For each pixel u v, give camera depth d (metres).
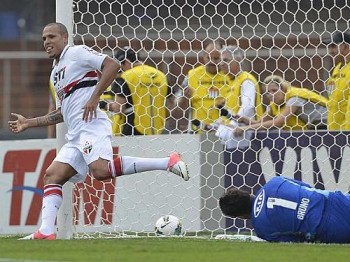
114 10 40.47
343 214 24.52
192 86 33.62
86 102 26.55
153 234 32.31
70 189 28.31
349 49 32.22
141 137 32.69
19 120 27.84
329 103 32.62
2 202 35.41
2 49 71.44
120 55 33.56
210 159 32.59
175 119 34.03
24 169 35.25
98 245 23.42
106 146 26.56
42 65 67.88
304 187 25.12
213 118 33.31
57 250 21.86
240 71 33.38
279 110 33.06
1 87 67.94
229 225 32.47
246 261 19.56
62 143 28.19
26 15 70.56
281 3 44.25
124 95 33.34
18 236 30.11
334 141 32.25
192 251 21.84
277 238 25.08
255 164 32.56
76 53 26.55
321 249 22.53
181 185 32.59
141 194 32.62
